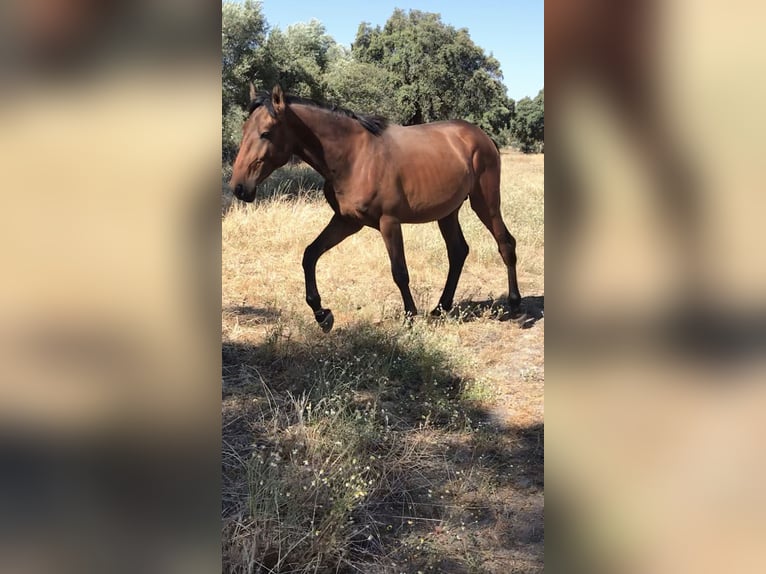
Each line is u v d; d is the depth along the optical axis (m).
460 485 2.63
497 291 5.86
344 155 4.12
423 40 26.14
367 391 3.44
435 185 4.45
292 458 2.55
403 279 4.45
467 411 3.35
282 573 2.01
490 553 2.21
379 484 2.55
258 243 6.66
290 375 3.57
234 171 3.97
